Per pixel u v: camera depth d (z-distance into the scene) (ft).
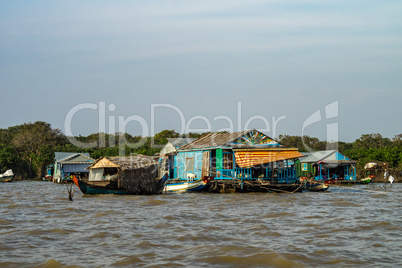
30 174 296.10
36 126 327.88
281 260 48.60
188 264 47.44
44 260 49.03
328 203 104.83
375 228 68.28
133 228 67.41
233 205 97.96
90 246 55.57
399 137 330.13
